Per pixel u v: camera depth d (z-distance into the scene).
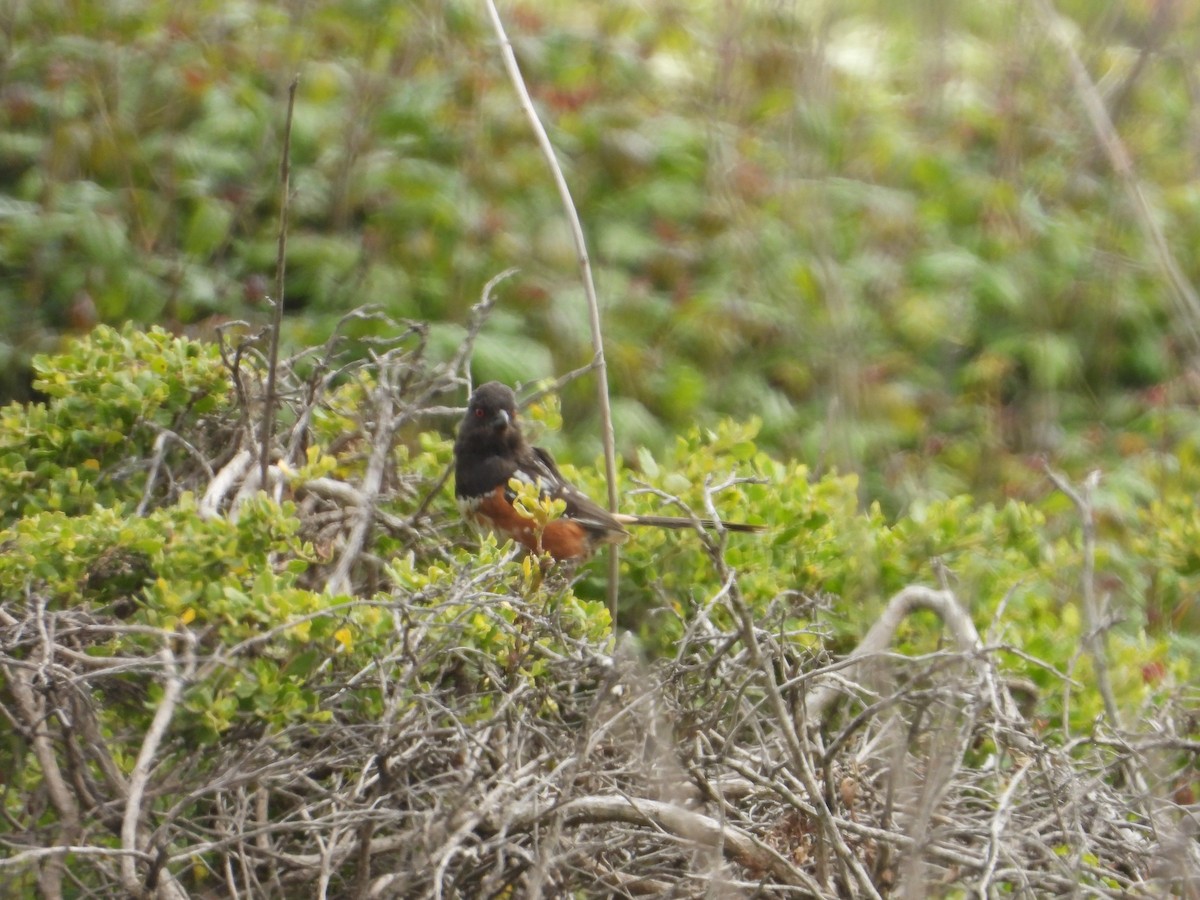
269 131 12.78
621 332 12.67
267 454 7.04
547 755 5.50
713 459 8.77
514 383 11.51
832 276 5.83
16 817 5.82
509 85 14.09
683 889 5.60
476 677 6.39
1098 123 8.18
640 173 13.97
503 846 5.09
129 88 12.80
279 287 6.88
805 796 5.74
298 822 5.17
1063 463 12.30
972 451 12.17
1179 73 15.27
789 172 6.33
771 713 7.20
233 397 7.89
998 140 15.22
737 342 12.62
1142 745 5.64
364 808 5.29
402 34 13.96
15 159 12.55
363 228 12.80
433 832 5.17
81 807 5.64
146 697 5.80
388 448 7.71
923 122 15.16
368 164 12.92
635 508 9.03
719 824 5.12
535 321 12.52
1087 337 13.85
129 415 7.64
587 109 14.23
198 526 6.12
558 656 5.93
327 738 5.81
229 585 5.74
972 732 5.73
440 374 8.64
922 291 13.41
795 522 8.27
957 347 12.97
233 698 5.34
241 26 13.70
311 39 13.74
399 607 5.48
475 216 12.82
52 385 7.63
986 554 8.37
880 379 11.69
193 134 12.71
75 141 12.05
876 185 14.36
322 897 4.96
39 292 11.52
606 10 15.44
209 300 11.69
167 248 12.27
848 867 5.32
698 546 8.29
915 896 4.50
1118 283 13.91
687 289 12.94
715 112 14.21
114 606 6.43
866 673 6.46
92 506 6.96
